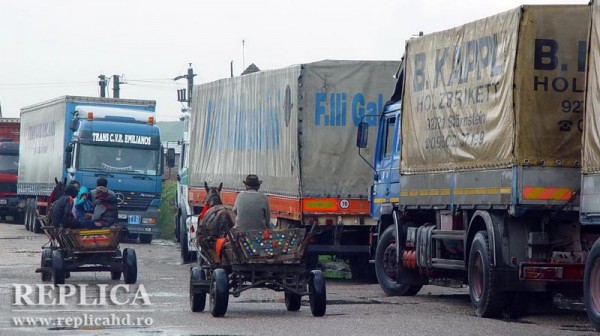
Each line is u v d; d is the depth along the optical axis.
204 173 53.62
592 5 26.06
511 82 27.78
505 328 26.08
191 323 26.89
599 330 25.44
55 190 42.72
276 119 43.28
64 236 36.78
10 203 93.75
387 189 37.09
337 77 41.06
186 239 51.72
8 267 45.78
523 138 27.61
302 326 26.20
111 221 38.50
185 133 61.75
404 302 33.25
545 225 28.33
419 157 33.69
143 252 59.94
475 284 29.50
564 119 27.75
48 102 76.50
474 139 29.89
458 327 26.20
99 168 65.56
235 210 30.11
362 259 42.47
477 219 29.75
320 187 40.81
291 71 41.59
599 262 25.44
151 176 66.44
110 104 72.19
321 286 28.42
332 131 40.94
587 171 25.98
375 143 41.09
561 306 32.22
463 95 30.69
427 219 35.09
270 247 28.58
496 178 28.53
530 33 27.75
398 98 37.50
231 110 49.94
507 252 28.23
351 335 24.44
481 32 29.77
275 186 43.34
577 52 27.86
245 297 34.12
